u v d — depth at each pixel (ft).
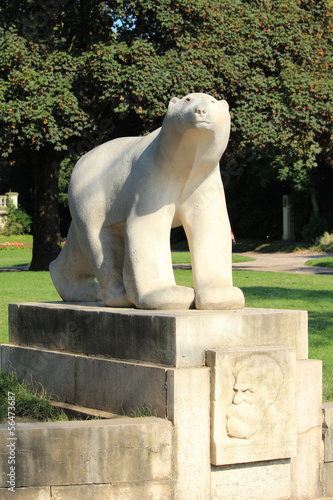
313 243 100.48
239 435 11.96
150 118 49.93
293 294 37.73
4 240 130.00
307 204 109.70
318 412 13.42
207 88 49.01
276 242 109.91
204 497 11.82
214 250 14.23
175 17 48.85
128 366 12.82
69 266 17.37
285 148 53.67
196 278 14.14
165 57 48.78
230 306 13.66
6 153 50.47
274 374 12.37
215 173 14.48
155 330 12.41
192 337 12.11
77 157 54.08
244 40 51.13
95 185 15.57
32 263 60.39
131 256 14.25
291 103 51.57
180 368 11.93
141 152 14.64
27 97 48.29
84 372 14.19
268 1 53.47
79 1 51.72
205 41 49.67
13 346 17.02
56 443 10.91
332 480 13.50
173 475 11.57
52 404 14.84
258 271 57.06
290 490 12.85
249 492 12.25
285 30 53.01
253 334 12.84
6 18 50.52
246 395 12.09
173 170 13.96
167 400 11.77
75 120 48.91
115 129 53.47
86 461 11.04
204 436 11.86
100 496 11.10
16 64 49.24
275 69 53.31
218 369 11.86
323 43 55.57
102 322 13.85
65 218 142.00
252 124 50.83
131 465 11.28
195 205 14.37
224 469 12.03
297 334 13.46
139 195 14.21
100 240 15.48
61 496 10.92
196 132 13.03
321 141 57.06
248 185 118.32
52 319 15.64
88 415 13.53
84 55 49.03
